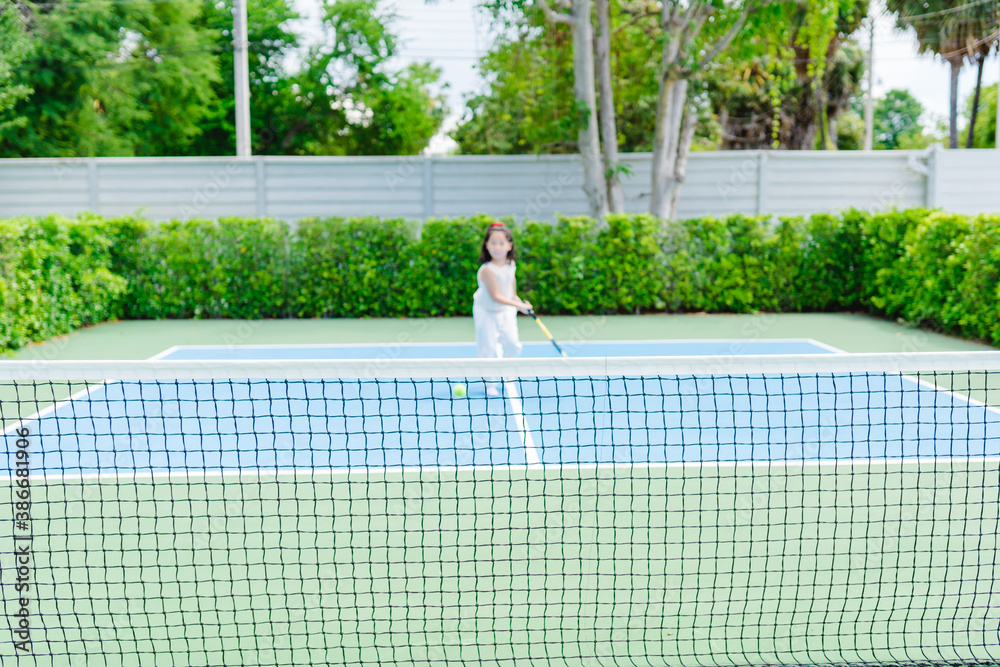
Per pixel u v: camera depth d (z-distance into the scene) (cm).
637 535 406
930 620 323
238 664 296
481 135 2606
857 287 1306
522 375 328
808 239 1322
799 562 375
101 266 1202
